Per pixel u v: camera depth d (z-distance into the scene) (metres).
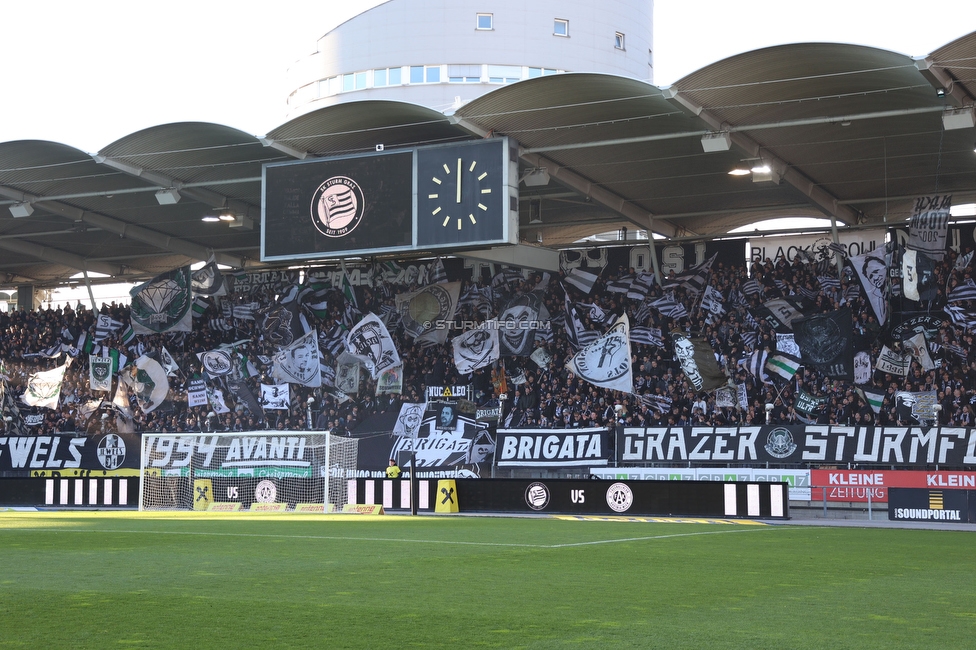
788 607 9.58
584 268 38.09
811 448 29.17
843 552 15.95
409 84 62.88
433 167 30.78
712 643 7.64
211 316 41.97
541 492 28.20
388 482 29.95
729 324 33.91
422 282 39.81
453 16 62.62
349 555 14.62
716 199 35.75
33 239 42.81
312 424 36.84
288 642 7.63
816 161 31.23
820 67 24.67
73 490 32.72
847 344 31.41
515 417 35.03
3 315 45.28
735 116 27.72
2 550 15.30
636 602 9.84
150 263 47.12
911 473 26.59
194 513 29.23
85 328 43.47
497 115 28.97
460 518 26.02
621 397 33.88
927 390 29.94
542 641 7.70
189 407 38.91
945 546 17.47
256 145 31.97
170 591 10.48
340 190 31.83
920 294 30.05
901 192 34.41
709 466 30.33
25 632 8.03
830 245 34.72
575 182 33.22
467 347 36.19
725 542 17.81
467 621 8.62
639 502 27.12
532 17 62.66
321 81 66.25
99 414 40.28
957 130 28.44
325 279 41.84
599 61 63.69
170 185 34.56
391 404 36.16
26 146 31.47
